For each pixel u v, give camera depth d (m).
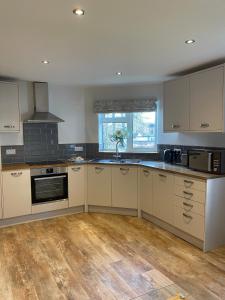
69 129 4.66
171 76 3.81
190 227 2.98
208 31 2.11
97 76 3.78
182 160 3.52
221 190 2.84
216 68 2.87
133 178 3.94
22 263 2.62
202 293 2.12
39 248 2.96
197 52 2.68
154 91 4.36
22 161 4.23
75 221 3.84
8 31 2.07
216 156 2.84
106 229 3.51
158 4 1.65
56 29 2.04
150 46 2.47
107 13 1.77
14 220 3.73
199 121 3.15
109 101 4.55
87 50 2.57
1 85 3.65
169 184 3.28
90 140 4.81
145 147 4.59
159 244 3.03
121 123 4.69
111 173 4.06
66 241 3.14
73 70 3.40
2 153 4.06
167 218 3.36
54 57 2.80
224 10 1.75
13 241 3.15
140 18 1.86
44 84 4.21
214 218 2.83
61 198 4.04
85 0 1.59
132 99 4.47
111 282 2.28
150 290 2.16
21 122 4.16
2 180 3.56
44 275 2.39
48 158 4.47
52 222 3.81
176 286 2.21
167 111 3.71
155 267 2.52
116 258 2.71
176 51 2.64
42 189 3.89
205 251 2.83
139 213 3.98
